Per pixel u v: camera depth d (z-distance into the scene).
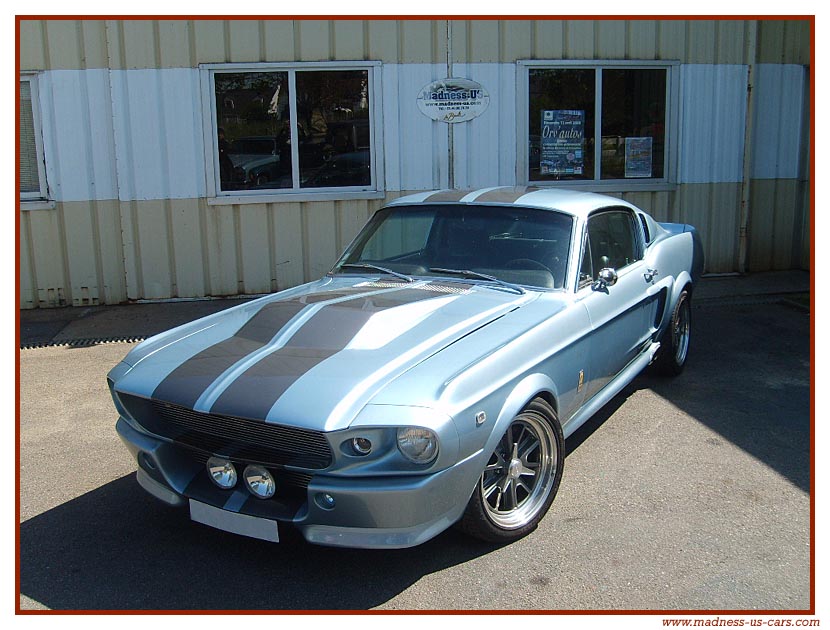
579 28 9.12
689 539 3.62
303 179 9.09
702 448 4.71
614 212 5.21
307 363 3.39
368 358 3.40
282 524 3.69
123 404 3.64
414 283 4.53
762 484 4.19
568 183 9.50
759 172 10.05
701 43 9.45
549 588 3.25
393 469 3.07
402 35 8.85
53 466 4.68
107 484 4.42
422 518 3.10
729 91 9.63
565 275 4.37
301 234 9.11
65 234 8.89
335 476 3.09
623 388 5.41
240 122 8.89
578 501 4.02
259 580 3.38
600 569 3.38
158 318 8.39
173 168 8.84
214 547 3.68
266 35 8.71
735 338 7.37
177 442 3.48
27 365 6.89
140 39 8.59
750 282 9.66
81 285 9.00
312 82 8.90
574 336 4.04
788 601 3.13
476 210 4.87
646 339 5.41
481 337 3.62
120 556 3.60
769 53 9.77
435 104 9.01
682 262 6.16
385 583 3.33
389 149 9.05
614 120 9.49
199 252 9.02
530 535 3.69
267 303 4.36
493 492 3.63
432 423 3.01
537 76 9.20
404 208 5.13
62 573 3.45
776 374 6.23
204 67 8.68
